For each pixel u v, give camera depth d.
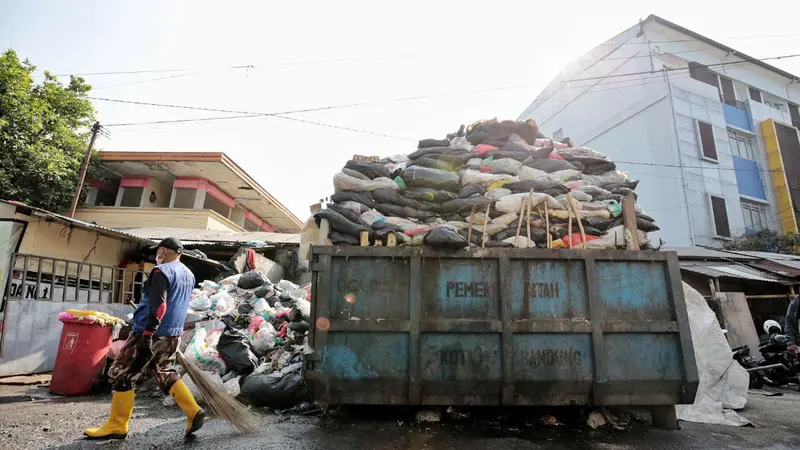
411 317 3.60
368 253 3.72
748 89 20.94
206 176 16.83
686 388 3.72
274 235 15.12
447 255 3.74
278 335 5.73
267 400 4.37
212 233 14.85
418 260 3.72
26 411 4.40
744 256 13.48
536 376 3.60
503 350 3.59
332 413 4.15
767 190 19.31
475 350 3.62
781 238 17.00
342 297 3.67
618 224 4.58
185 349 5.40
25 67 14.55
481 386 3.60
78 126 15.73
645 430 3.98
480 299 3.72
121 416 3.55
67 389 5.21
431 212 4.70
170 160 15.47
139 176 16.98
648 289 3.87
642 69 19.08
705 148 17.94
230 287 7.68
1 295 6.62
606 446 3.54
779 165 19.34
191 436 3.57
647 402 3.73
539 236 4.43
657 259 3.92
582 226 4.44
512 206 4.51
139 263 10.38
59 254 8.30
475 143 5.32
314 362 3.55
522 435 3.73
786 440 3.88
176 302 3.71
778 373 7.66
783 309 11.84
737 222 17.80
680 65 19.47
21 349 6.69
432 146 5.34
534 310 3.71
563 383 3.62
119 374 3.55
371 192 4.73
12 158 13.52
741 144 19.69
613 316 3.77
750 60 20.62
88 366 5.29
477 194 4.70
